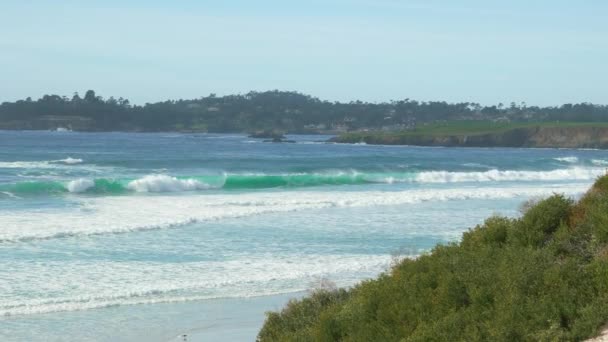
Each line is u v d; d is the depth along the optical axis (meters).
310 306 13.32
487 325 8.34
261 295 17.78
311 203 37.69
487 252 10.91
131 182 44.12
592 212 10.93
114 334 14.45
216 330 14.77
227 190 46.62
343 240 26.11
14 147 108.19
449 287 9.56
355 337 9.95
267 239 26.14
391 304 10.16
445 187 51.22
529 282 9.06
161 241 25.22
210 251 23.45
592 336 7.86
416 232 28.25
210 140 182.25
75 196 40.00
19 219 29.16
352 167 68.75
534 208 12.11
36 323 15.09
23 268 20.09
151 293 17.75
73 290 17.77
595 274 8.91
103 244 24.31
